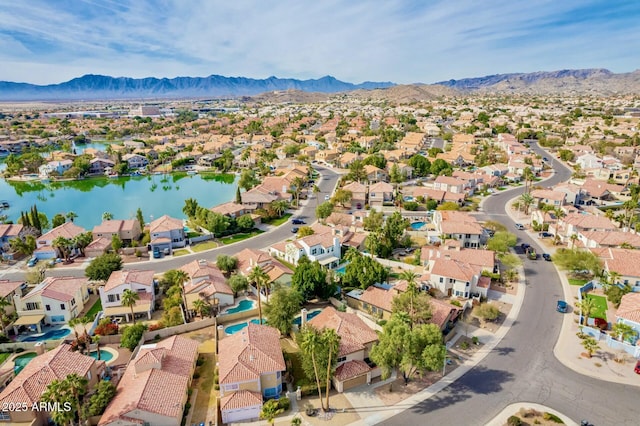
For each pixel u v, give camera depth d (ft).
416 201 500.33
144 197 586.86
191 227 433.48
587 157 646.33
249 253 330.34
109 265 300.20
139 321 258.98
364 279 280.51
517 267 323.16
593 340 213.87
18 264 348.59
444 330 236.84
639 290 275.59
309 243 326.03
